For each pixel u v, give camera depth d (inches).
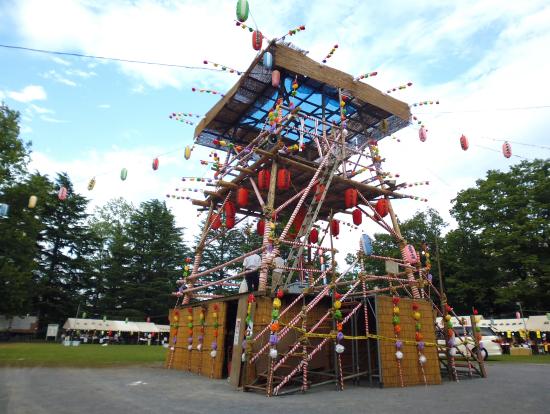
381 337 407.8
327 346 465.4
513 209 1485.0
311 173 557.0
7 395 310.7
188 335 563.8
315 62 534.0
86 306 2090.3
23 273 1381.6
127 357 789.2
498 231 1456.7
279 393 347.6
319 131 645.9
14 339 1710.1
